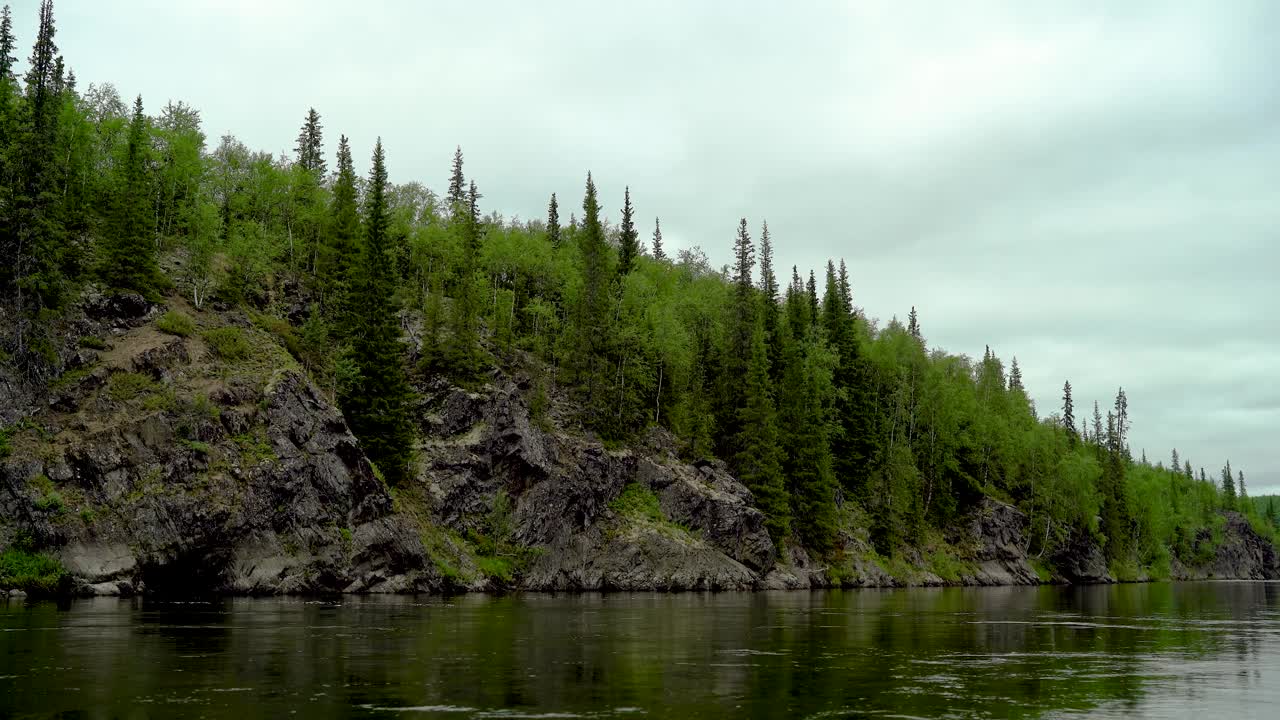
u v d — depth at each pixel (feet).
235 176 358.23
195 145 330.54
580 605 199.11
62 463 192.44
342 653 97.81
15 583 175.01
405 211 410.11
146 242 253.44
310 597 208.33
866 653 109.40
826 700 72.49
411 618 147.95
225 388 225.56
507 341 344.28
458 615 157.58
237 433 219.41
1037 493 509.76
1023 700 75.20
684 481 331.36
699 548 314.55
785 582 335.67
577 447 312.91
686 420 362.33
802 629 143.33
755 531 337.52
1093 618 188.44
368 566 230.48
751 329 399.24
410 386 296.51
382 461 261.03
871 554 385.91
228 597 199.52
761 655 104.22
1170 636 145.18
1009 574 451.12
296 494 220.43
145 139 317.22
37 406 200.44
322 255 330.54
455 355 301.63
